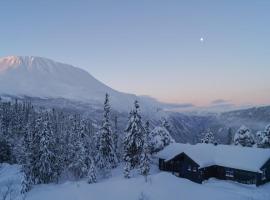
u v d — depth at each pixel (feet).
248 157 170.60
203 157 178.29
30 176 184.75
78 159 206.49
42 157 193.67
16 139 333.21
